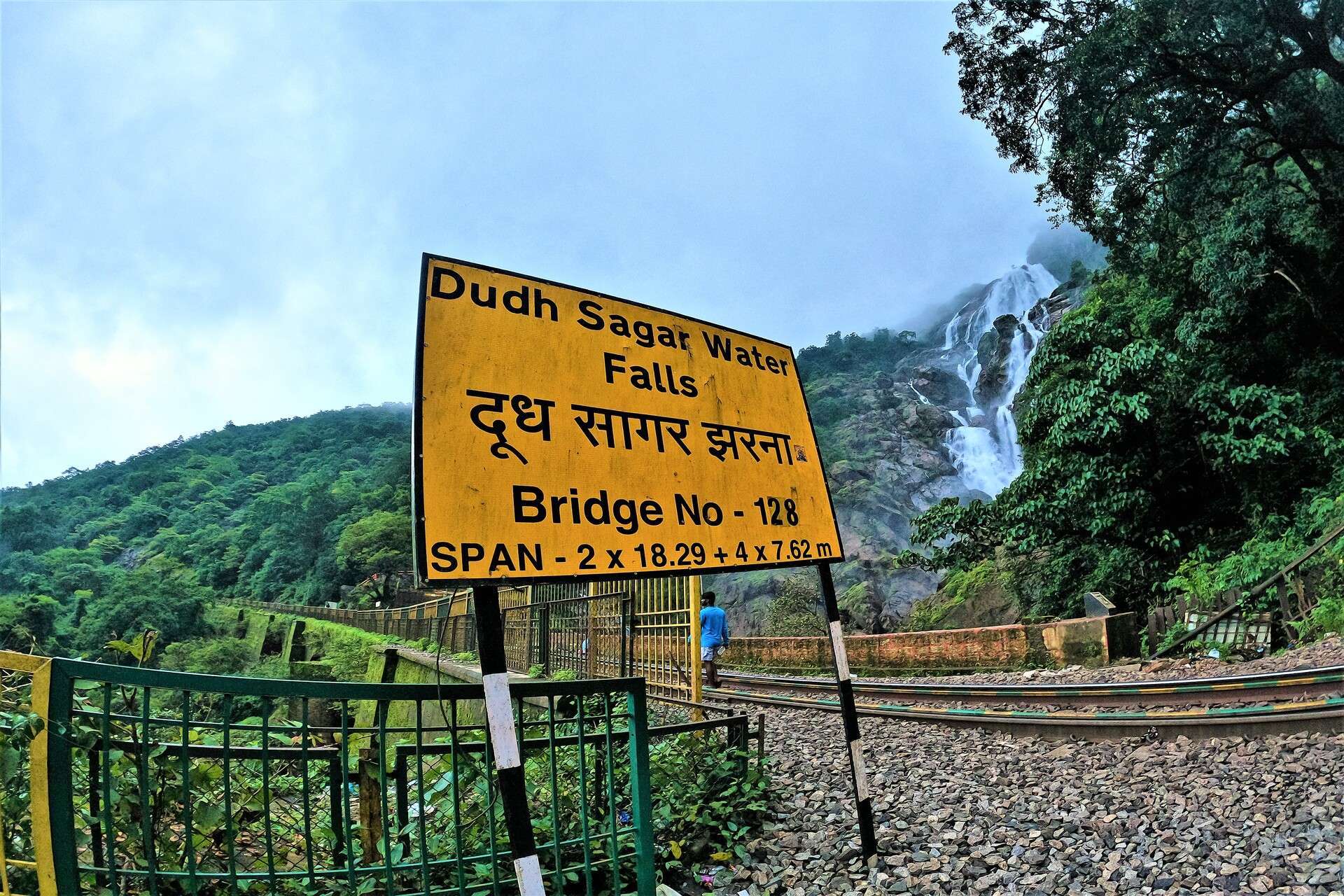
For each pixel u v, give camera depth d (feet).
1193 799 14.99
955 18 46.88
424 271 9.78
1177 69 43.37
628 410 11.38
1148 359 45.11
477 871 11.48
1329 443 41.81
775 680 37.50
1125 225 51.24
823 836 14.52
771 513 12.97
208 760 11.72
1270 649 31.48
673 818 13.94
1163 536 45.57
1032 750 20.59
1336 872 11.17
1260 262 46.42
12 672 8.72
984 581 61.77
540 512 9.76
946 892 12.19
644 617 27.86
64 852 7.67
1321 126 45.11
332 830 11.21
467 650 54.65
